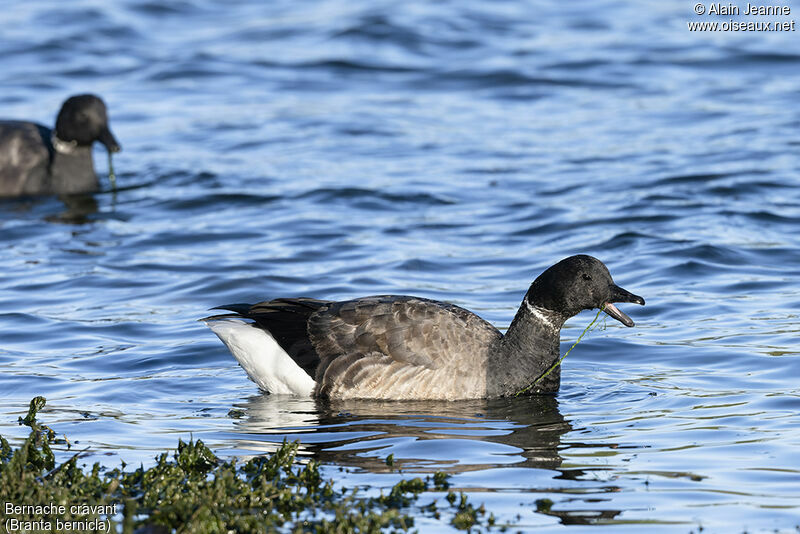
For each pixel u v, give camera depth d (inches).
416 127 1059.9
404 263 700.7
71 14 1435.8
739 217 775.7
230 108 1138.0
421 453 421.7
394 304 508.1
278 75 1240.2
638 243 727.7
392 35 1348.4
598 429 448.1
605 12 1445.6
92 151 940.0
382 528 350.0
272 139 1031.0
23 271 702.5
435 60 1282.0
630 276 672.4
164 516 354.6
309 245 747.4
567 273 509.4
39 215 847.1
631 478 390.9
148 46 1343.5
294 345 507.5
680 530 347.9
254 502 369.1
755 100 1099.3
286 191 872.3
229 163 959.6
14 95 1162.6
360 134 1036.5
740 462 402.9
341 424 461.1
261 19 1443.2
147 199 876.6
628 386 507.5
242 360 515.2
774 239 732.0
